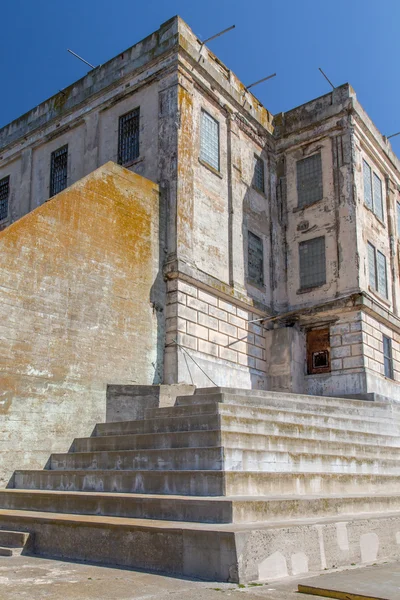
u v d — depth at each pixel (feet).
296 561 21.97
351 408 48.80
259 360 69.41
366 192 77.46
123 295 52.95
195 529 21.27
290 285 75.56
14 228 43.52
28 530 27.37
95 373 48.29
